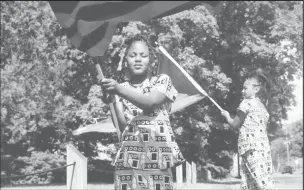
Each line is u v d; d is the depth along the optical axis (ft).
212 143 139.03
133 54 16.33
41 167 113.50
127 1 12.29
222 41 120.47
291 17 126.11
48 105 113.80
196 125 117.60
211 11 12.29
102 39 13.47
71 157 29.27
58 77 115.96
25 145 122.83
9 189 83.61
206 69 110.93
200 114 119.14
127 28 100.78
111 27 13.47
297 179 161.79
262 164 24.85
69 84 122.42
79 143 125.49
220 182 114.01
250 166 24.98
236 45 125.39
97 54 13.51
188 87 18.89
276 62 124.67
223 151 138.51
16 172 114.73
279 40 128.16
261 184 24.79
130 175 16.29
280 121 133.69
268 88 26.30
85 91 122.21
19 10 115.75
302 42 125.18
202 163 131.85
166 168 16.15
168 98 15.92
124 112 16.67
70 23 12.51
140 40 16.61
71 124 122.62
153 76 16.66
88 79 120.78
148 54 16.46
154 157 16.15
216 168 131.95
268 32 132.05
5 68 112.06
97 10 12.47
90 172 122.83
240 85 129.90
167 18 103.35
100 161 124.36
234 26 128.88
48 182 114.01
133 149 16.29
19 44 115.55
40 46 115.03
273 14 126.93
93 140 124.06
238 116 25.29
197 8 111.34
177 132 115.96
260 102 25.52
